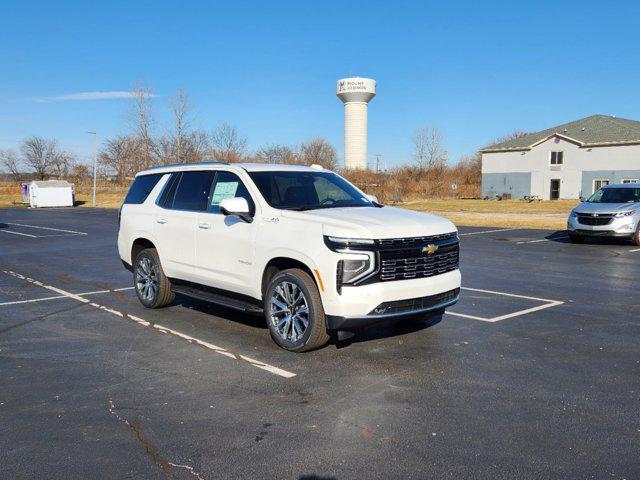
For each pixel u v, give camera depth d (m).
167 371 5.38
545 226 23.94
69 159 87.44
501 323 7.16
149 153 56.09
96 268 12.23
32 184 46.75
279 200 6.40
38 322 7.33
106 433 4.06
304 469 3.53
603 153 54.19
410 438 3.94
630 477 3.42
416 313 5.65
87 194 64.38
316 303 5.61
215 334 6.65
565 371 5.33
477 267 12.15
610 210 16.14
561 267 12.12
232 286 6.57
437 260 5.82
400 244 5.50
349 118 113.62
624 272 11.41
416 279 5.62
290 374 5.26
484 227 23.77
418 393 4.78
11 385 5.03
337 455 3.71
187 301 8.59
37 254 14.80
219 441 3.92
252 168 6.76
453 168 84.19
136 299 8.77
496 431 4.04
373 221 5.63
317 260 5.48
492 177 62.19
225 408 4.49
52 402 4.64
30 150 89.25
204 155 59.56
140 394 4.80
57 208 45.94
